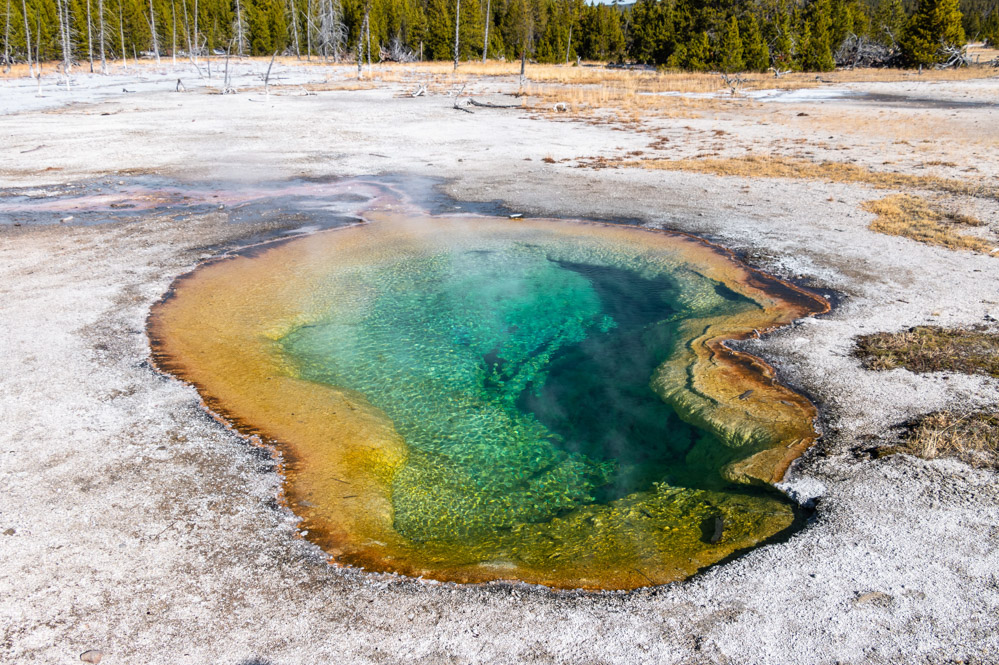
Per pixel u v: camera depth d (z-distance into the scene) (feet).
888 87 103.09
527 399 21.90
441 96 101.60
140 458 16.96
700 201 42.78
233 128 71.97
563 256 34.19
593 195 44.93
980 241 32.91
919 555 13.21
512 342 25.70
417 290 30.01
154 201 43.88
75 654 11.29
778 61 131.23
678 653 11.25
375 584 13.11
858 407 18.86
